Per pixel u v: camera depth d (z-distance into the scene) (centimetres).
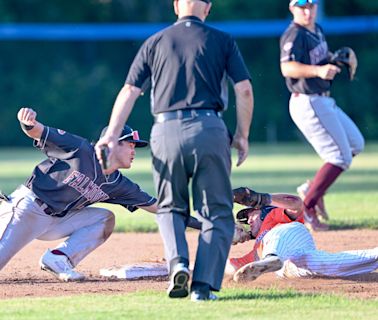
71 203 2045
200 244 1738
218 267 1734
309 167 6184
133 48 11306
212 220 1734
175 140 1702
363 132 11188
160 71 1728
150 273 2150
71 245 2100
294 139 11206
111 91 11200
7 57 11150
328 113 2903
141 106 10775
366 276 2108
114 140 1691
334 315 1636
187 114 1706
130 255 2534
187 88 1714
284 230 2059
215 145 1705
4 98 11100
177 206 1756
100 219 2128
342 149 2919
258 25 10181
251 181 4888
